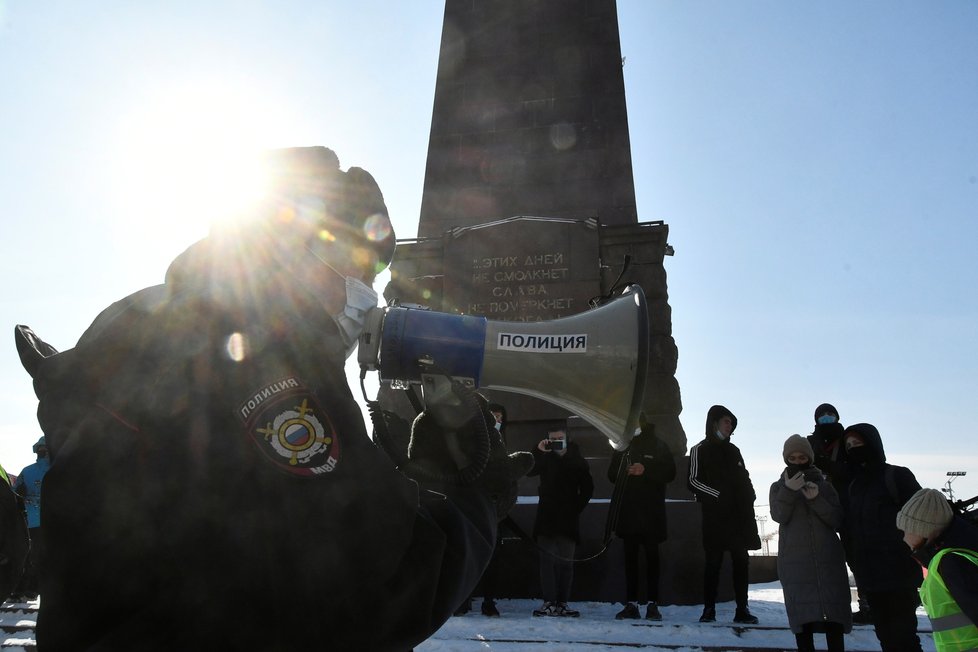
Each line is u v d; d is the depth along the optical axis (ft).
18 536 16.15
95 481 4.19
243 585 4.06
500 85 48.93
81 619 4.11
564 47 48.98
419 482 5.36
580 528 37.37
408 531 4.36
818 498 21.36
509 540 37.42
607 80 48.08
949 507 13.25
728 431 30.73
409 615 4.33
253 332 4.33
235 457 4.13
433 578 4.44
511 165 47.39
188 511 4.08
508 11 50.19
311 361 4.38
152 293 4.72
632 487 31.07
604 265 43.91
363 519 4.21
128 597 4.09
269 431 4.17
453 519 4.86
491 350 6.15
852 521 20.89
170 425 4.21
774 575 54.08
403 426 5.99
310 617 4.10
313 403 4.28
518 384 6.24
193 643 4.05
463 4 50.83
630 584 30.91
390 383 6.23
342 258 5.43
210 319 4.35
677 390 41.98
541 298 43.45
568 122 47.60
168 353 4.36
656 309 42.73
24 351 5.19
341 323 5.53
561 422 41.27
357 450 4.32
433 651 23.45
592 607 35.32
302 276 4.76
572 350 6.21
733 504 29.96
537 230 44.47
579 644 24.61
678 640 25.58
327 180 5.18
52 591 4.15
